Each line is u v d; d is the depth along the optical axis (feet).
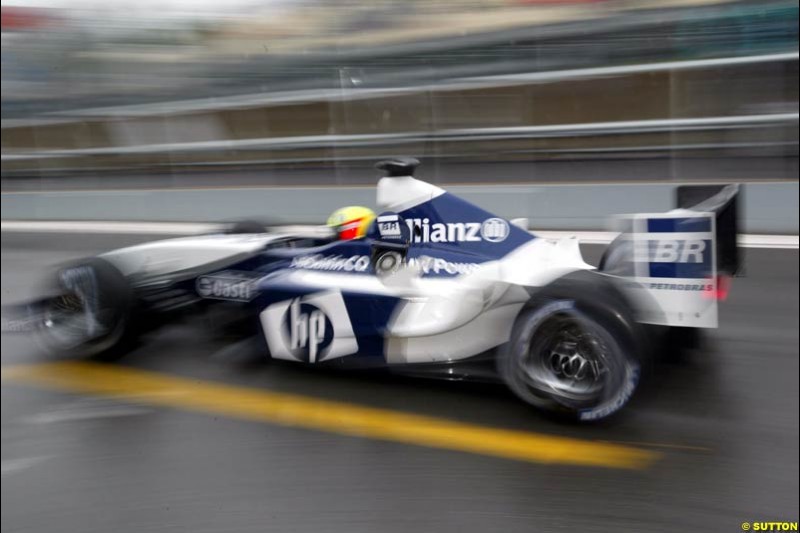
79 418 11.15
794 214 21.33
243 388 11.86
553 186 25.58
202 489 8.93
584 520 7.85
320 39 39.96
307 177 36.37
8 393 12.26
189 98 42.09
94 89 43.50
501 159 32.35
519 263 10.61
